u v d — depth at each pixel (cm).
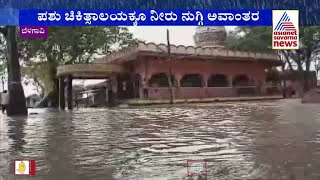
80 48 2912
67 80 2572
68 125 1019
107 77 3136
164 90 3055
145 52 2930
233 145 579
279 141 608
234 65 3484
